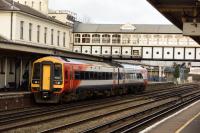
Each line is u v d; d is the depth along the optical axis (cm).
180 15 2105
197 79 15588
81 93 3516
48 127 1972
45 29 5728
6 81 4012
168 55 8431
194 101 3912
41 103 3256
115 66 4378
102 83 3953
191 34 1811
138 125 1927
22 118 2200
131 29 8588
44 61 3156
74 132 1828
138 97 4459
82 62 3538
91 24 8869
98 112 2772
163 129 1880
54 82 3134
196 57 8281
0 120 2119
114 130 1758
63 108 2870
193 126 2017
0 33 4928
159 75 9844
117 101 3788
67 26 6462
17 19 4938
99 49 8681
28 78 4134
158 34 8481
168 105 3447
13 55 3775
